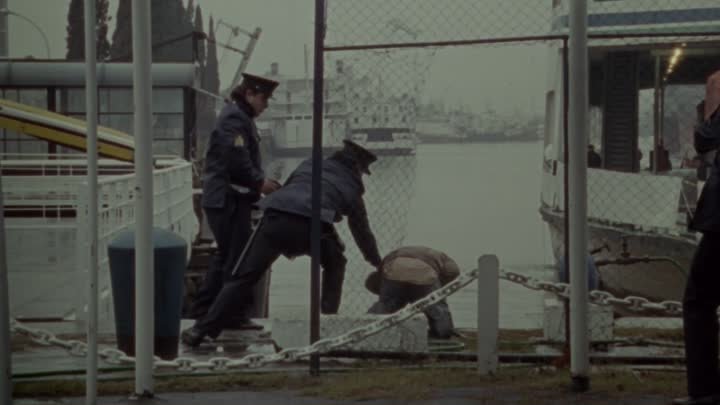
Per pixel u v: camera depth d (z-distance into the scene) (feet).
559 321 56.29
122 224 82.07
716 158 40.11
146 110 42.86
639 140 99.96
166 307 53.11
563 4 95.66
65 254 81.20
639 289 92.89
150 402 43.78
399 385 46.34
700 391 40.83
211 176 62.08
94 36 40.06
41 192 96.78
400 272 59.98
